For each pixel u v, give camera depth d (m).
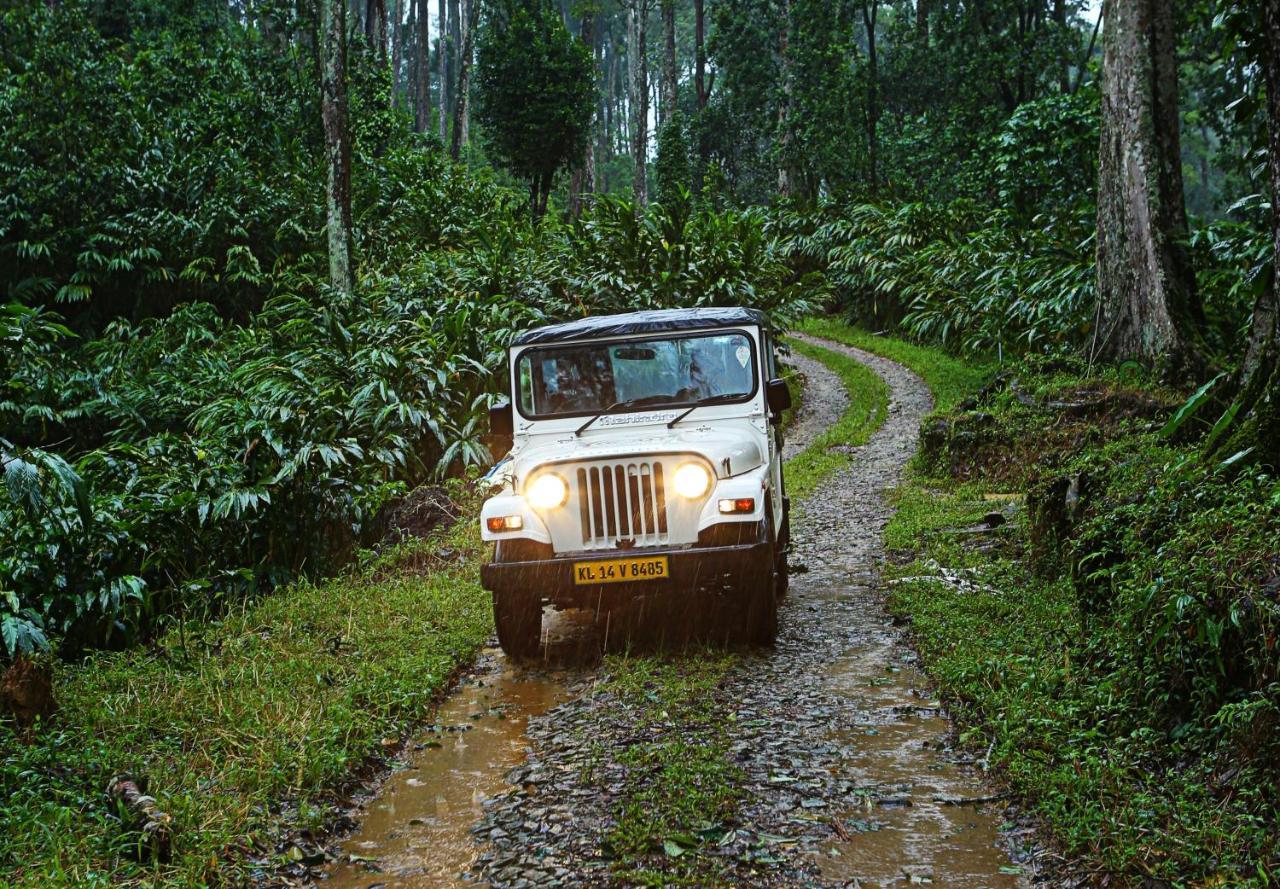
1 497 6.52
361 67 26.86
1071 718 4.47
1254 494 4.64
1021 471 10.64
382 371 11.72
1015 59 28.14
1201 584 4.00
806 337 25.23
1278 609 3.68
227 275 19.69
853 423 15.98
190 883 3.51
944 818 3.93
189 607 7.06
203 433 9.65
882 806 4.05
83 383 12.98
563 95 29.52
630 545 5.95
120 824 3.90
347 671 5.90
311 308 14.49
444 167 27.08
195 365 14.59
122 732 4.92
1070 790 3.81
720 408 6.72
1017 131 21.33
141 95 22.38
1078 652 5.07
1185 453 6.30
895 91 34.34
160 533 7.57
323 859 3.88
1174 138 11.95
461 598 7.52
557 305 15.09
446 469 11.41
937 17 31.92
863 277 25.05
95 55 21.62
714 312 6.98
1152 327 11.71
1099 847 3.45
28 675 4.97
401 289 15.51
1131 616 4.48
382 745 4.97
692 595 6.70
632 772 4.41
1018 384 12.27
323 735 4.83
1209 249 12.38
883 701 5.27
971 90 29.05
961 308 19.97
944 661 5.52
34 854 3.62
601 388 6.86
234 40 29.62
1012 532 8.46
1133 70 11.85
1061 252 16.38
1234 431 5.47
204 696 5.38
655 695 5.38
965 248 21.22
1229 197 28.97
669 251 16.50
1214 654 3.97
